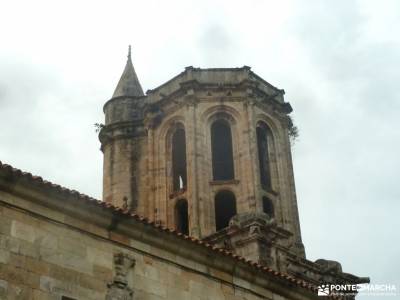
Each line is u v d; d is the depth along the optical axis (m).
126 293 19.53
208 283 22.16
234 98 49.66
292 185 49.78
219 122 50.03
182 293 21.16
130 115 54.59
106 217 19.72
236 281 23.16
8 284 17.06
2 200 17.70
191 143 47.75
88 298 18.61
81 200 19.03
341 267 44.28
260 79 51.62
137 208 50.41
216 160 50.41
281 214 47.72
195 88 49.62
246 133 48.19
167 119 51.00
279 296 24.52
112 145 53.78
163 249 21.19
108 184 52.53
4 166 17.56
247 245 38.84
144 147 52.88
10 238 17.53
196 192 46.00
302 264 41.81
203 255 22.11
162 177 49.59
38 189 18.25
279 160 49.97
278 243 40.44
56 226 18.67
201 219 45.16
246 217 40.00
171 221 47.56
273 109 51.50
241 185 46.69
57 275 18.17
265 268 23.88
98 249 19.45
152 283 20.42
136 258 20.31
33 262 17.78
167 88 52.03
